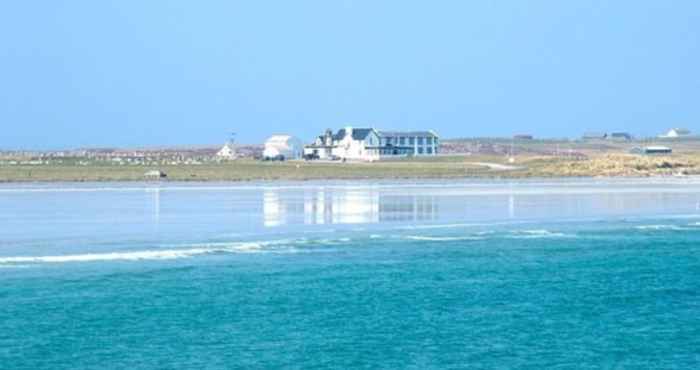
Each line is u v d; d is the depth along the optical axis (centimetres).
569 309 9412
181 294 9850
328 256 12544
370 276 11069
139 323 8600
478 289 10381
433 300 9762
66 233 14550
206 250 12900
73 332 8244
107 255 12300
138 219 16638
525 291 10281
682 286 10638
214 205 19612
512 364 7431
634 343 8094
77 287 10112
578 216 17962
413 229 15588
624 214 18400
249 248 13125
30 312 8938
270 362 7431
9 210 18250
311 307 9344
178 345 7894
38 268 11269
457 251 13200
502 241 14288
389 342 8050
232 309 9206
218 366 7306
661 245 14000
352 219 16962
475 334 8356
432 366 7356
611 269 11756
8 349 7681
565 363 7475
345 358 7556
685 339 8244
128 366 7288
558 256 12825
